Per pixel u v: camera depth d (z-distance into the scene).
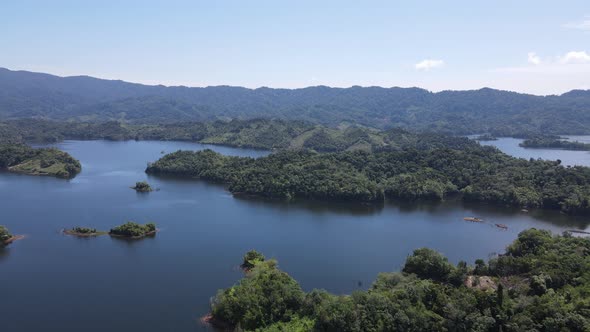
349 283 177.12
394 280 155.75
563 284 148.38
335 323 127.25
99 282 175.88
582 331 119.50
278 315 137.62
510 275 165.12
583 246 180.12
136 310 153.88
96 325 144.38
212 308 148.12
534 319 126.19
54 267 190.38
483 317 126.56
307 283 176.75
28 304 158.12
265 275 153.88
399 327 126.88
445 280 165.12
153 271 186.75
